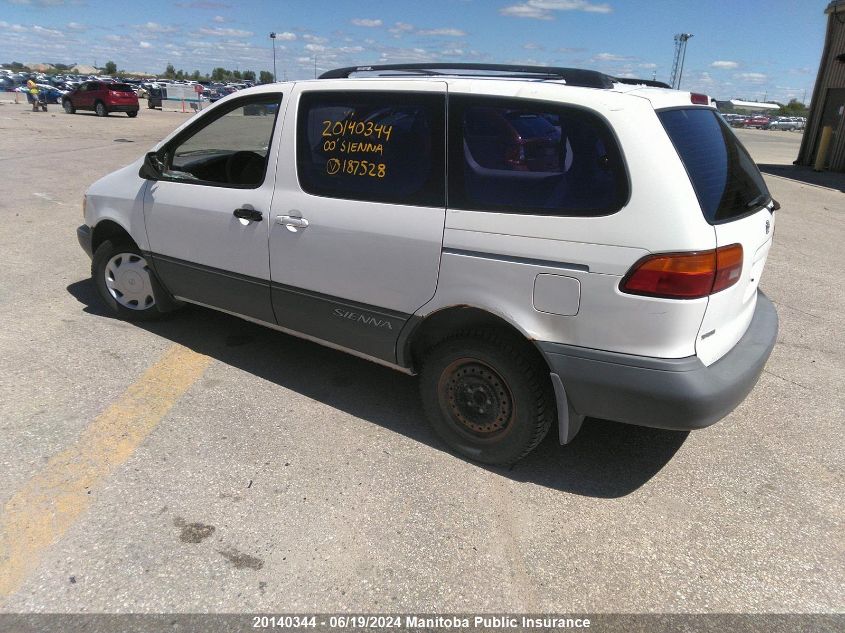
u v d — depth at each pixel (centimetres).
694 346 255
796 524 277
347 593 231
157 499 275
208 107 386
